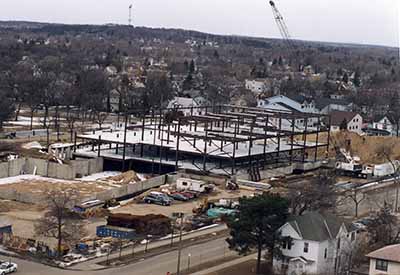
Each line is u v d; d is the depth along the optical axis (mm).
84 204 120250
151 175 153750
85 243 100500
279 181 154375
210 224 116062
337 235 93625
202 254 98625
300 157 178625
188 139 166750
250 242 90562
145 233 107375
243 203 91562
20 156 155500
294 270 90812
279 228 90875
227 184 142500
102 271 89688
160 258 96188
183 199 131500
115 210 121750
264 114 186000
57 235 101000
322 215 97188
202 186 137125
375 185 155500
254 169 159125
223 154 153750
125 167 159000
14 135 191125
